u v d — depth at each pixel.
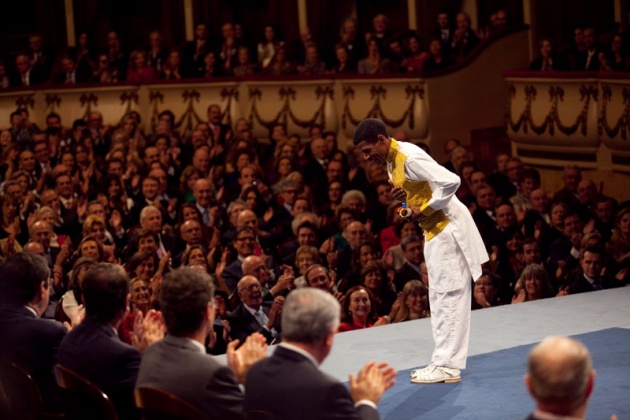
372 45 26.75
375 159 9.51
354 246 16.50
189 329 6.69
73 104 29.84
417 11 30.52
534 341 10.78
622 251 17.33
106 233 18.61
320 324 6.24
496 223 18.86
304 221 17.80
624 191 22.78
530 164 25.02
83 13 34.28
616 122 22.33
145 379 6.58
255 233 18.25
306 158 24.83
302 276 15.07
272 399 6.18
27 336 7.99
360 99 26.56
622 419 8.10
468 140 26.27
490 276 14.31
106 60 30.17
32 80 30.55
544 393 4.91
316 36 32.25
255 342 7.30
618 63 22.75
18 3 34.53
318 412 6.07
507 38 26.78
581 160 23.77
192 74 29.25
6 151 24.98
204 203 20.86
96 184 22.16
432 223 9.38
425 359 10.23
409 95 25.67
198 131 25.88
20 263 8.16
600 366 9.62
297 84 27.50
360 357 10.42
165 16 33.84
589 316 11.76
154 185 21.44
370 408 6.40
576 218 17.73
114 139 26.06
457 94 25.95
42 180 22.53
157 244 17.44
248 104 28.50
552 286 15.09
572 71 23.23
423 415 8.55
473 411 8.59
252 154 24.09
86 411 7.14
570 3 27.77
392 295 14.63
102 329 7.44
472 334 11.21
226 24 29.73
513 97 25.11
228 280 16.12
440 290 9.42
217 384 6.50
